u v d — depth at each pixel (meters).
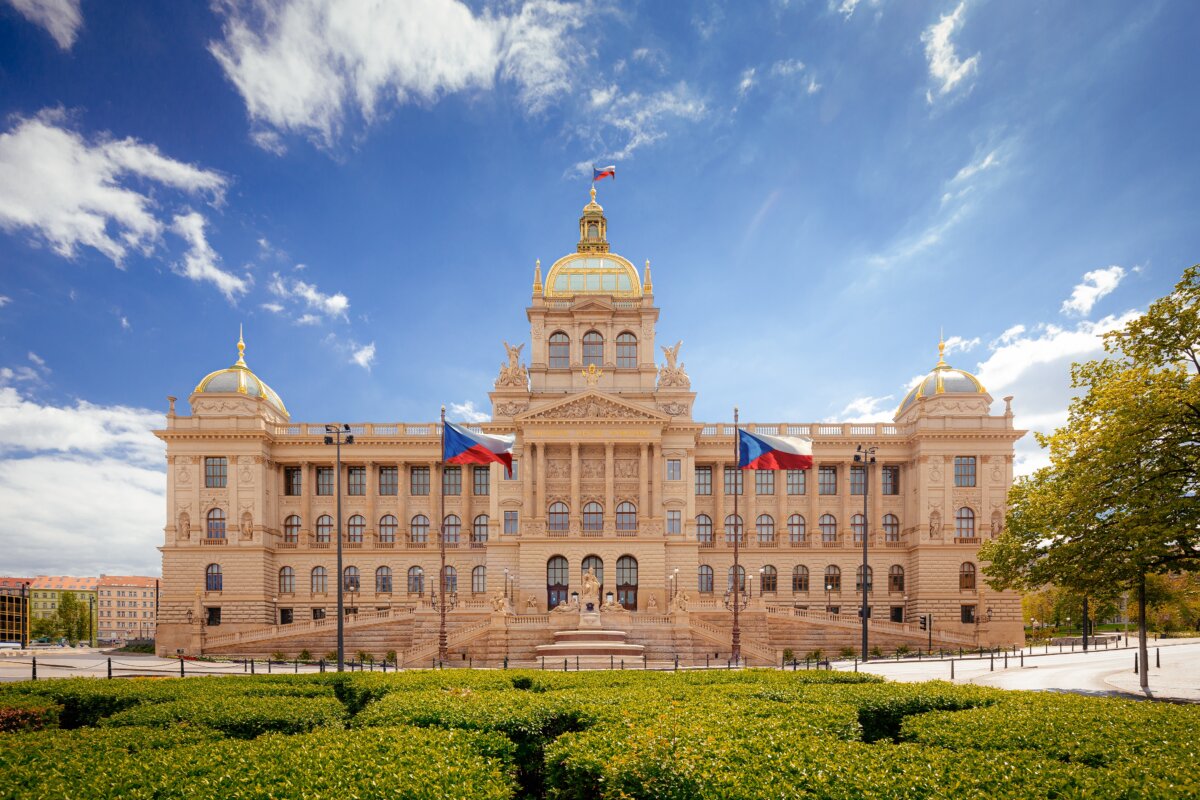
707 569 106.69
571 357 107.19
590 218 118.12
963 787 16.31
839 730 24.91
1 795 15.74
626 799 17.48
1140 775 17.20
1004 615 99.38
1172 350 42.34
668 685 34.78
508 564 98.62
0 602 164.12
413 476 108.56
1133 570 41.66
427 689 32.47
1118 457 40.97
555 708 26.80
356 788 16.20
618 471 100.75
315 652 85.75
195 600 99.88
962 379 105.62
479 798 16.36
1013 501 51.78
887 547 106.06
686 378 104.69
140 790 16.12
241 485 102.06
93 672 65.25
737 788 16.47
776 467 75.00
